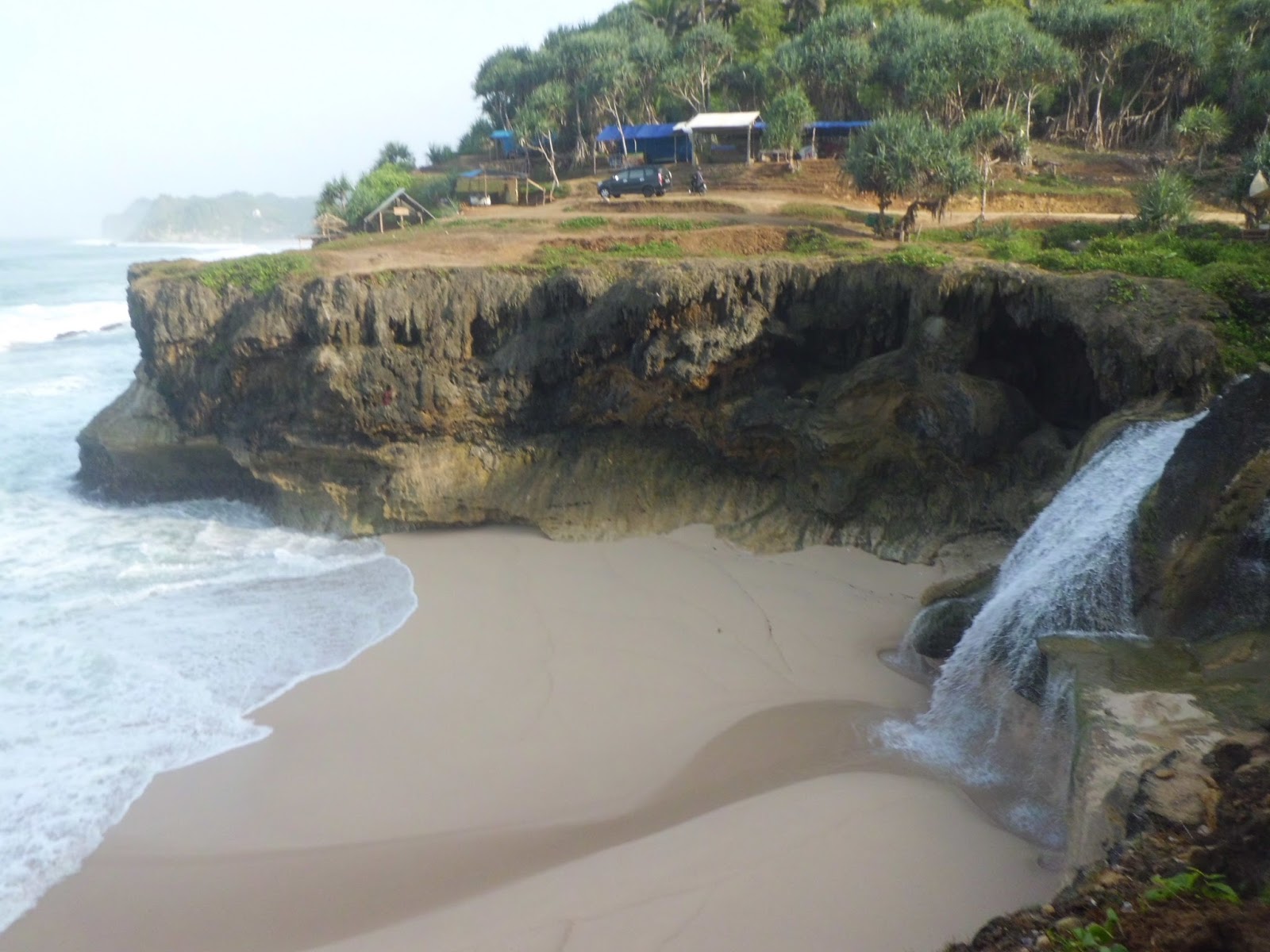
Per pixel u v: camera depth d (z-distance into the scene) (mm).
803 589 18797
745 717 14758
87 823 12625
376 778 13508
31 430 31891
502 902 11039
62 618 18688
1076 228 26281
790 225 30938
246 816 12750
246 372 24297
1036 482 17922
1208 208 31156
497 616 18375
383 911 11070
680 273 20688
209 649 17328
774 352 21344
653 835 12109
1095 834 9680
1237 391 12773
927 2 53219
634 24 63531
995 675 14117
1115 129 42219
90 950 10703
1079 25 41031
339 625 18297
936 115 39094
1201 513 12805
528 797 13055
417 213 42469
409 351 22750
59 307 60250
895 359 19516
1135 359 16547
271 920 11000
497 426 22938
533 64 59594
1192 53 39969
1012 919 8508
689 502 21703
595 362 21703
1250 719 10477
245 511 25125
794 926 10320
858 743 13953
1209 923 7023
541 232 32125
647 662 16500
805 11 58031
